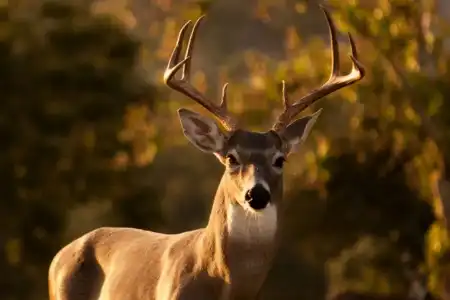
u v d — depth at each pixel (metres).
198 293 13.34
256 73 31.48
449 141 28.44
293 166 31.41
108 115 38.94
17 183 37.94
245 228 13.15
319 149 30.30
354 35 29.12
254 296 13.34
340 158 30.64
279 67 30.78
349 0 28.41
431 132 28.67
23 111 38.03
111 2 44.94
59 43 38.69
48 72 38.19
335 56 14.41
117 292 14.32
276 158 13.27
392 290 31.41
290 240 34.38
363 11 28.39
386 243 31.64
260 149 13.26
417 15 28.56
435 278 27.58
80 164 38.94
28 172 38.09
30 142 38.06
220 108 13.69
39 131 38.22
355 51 14.21
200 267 13.42
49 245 37.97
